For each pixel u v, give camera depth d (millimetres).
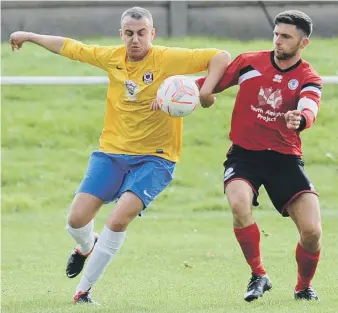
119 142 21062
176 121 21078
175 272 26406
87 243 21859
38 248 30922
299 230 20391
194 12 60500
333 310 19609
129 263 27875
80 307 20375
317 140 49125
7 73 55375
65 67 57406
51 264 27969
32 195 42688
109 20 60375
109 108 21281
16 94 54031
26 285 24453
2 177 44594
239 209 19984
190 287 23750
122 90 20953
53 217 38438
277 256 28656
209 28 60594
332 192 42938
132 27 20453
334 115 51656
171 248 30656
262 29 60656
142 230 34625
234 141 20562
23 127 50312
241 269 26828
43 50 60250
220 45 57000
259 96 20109
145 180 20609
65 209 40688
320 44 59594
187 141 48844
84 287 21156
